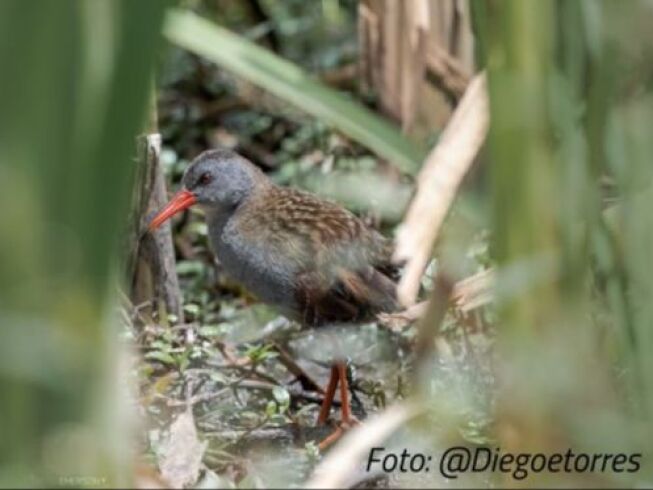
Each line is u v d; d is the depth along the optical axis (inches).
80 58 156.3
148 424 372.8
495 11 185.6
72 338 165.3
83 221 160.7
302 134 675.4
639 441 216.2
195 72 739.4
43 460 172.7
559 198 191.3
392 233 499.2
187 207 499.5
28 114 155.6
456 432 274.5
